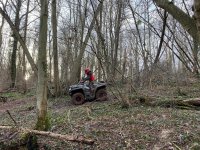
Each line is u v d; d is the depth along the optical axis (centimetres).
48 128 908
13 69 2983
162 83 1547
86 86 1551
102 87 1547
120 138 865
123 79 1349
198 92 1386
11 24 1705
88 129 944
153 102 1254
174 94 1402
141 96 1297
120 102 1285
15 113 1487
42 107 898
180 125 907
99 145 832
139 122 975
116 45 2177
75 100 1551
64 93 1895
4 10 1667
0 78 3142
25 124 1122
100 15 1903
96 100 1530
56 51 1922
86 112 1184
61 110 1359
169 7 206
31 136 840
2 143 864
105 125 986
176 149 762
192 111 1110
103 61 1073
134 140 844
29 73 3672
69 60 2177
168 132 862
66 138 786
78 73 1988
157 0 214
